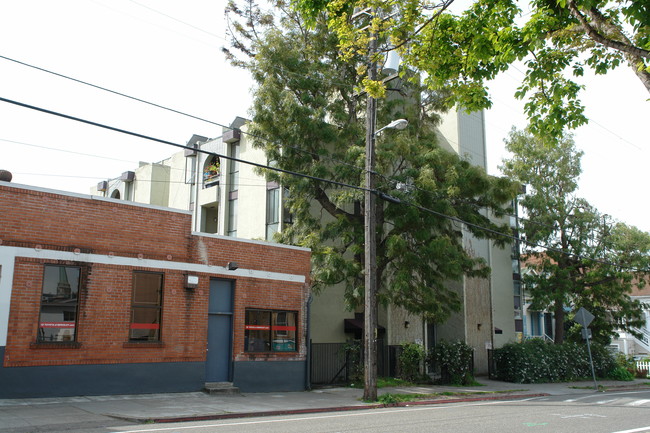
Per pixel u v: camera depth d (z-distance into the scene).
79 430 10.18
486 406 16.39
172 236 16.44
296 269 19.61
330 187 21.88
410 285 21.00
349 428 10.88
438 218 20.69
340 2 11.70
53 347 13.73
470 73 11.34
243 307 17.86
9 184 13.52
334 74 22.52
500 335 31.84
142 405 13.45
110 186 42.72
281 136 21.30
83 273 14.51
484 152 32.03
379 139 21.77
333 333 24.80
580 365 30.11
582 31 10.68
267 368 18.17
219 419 12.48
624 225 31.34
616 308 34.31
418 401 17.19
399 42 11.74
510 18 10.57
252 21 25.88
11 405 12.41
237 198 30.64
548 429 11.26
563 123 11.58
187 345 16.30
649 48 10.04
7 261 13.25
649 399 19.66
